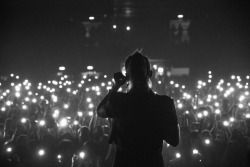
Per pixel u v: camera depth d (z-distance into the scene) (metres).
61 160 8.27
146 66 3.73
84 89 21.70
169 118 3.60
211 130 9.95
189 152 7.99
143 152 3.57
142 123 3.58
